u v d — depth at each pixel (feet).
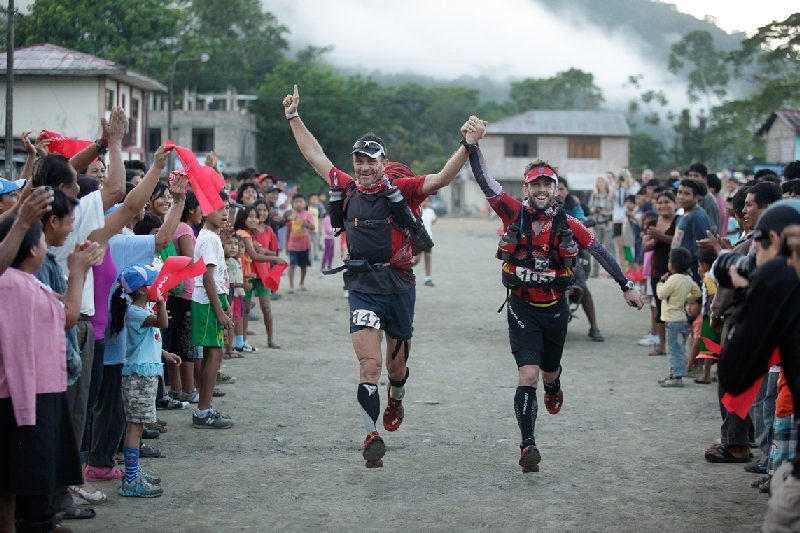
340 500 16.67
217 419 21.99
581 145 204.54
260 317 42.09
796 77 173.68
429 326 40.70
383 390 26.63
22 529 14.19
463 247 101.55
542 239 18.15
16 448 13.00
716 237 19.54
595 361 32.24
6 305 12.99
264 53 208.33
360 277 18.29
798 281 10.86
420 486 17.60
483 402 25.34
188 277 18.19
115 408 17.76
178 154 17.79
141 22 126.82
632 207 57.93
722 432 19.40
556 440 21.27
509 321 18.98
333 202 18.72
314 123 194.29
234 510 16.05
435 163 243.40
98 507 16.14
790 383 11.12
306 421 22.85
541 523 15.47
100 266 16.29
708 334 24.39
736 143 181.68
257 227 33.65
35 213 12.80
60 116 103.55
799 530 10.50
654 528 15.26
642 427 22.59
